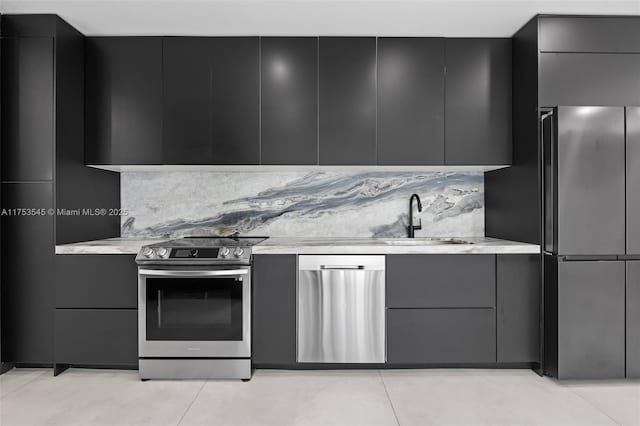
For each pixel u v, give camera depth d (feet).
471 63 10.62
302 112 10.55
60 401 8.40
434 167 10.98
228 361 9.43
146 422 7.57
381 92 10.54
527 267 9.64
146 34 10.53
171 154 10.55
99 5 9.16
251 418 7.70
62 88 9.77
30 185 9.60
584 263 9.00
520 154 10.25
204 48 10.57
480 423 7.51
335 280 9.59
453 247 9.59
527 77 9.95
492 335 9.65
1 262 9.67
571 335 9.05
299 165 10.57
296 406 8.16
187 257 9.33
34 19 9.55
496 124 10.62
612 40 9.62
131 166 10.78
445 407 8.11
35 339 9.70
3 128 9.62
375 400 8.40
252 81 10.54
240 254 9.36
